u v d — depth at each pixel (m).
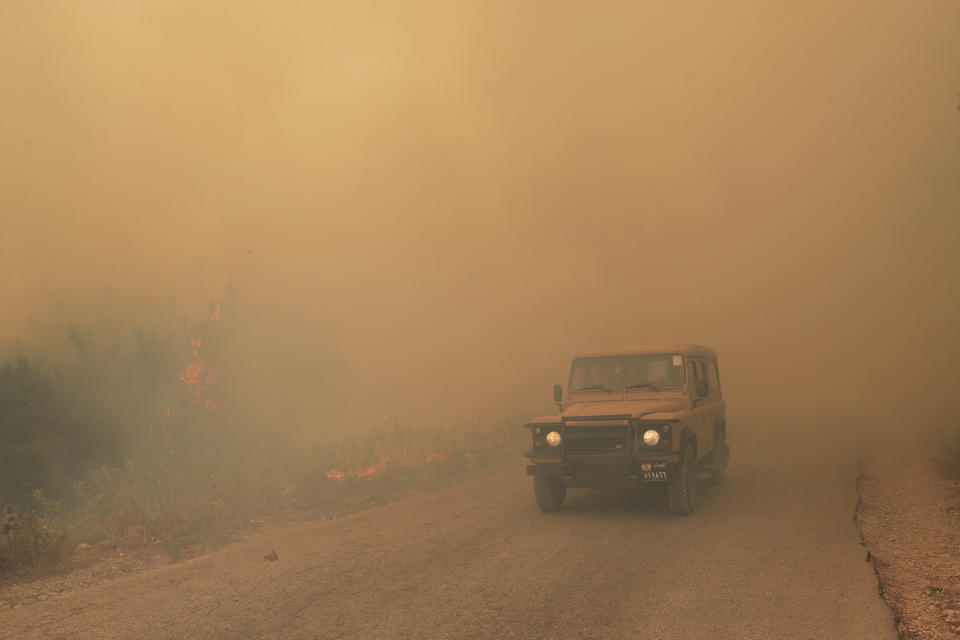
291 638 4.46
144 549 7.20
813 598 5.03
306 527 8.36
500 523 8.31
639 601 5.07
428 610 4.99
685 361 9.52
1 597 5.57
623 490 10.74
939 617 4.61
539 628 4.55
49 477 10.38
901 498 9.05
